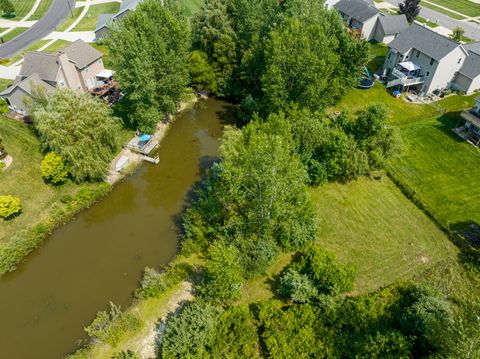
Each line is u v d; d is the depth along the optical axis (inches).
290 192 1389.0
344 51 2135.8
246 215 1423.5
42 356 1189.1
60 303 1344.7
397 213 1627.7
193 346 1098.7
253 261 1327.5
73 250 1541.6
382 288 1330.0
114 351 1175.0
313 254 1331.2
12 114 2113.7
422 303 1179.3
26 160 1795.0
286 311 1214.3
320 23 2119.8
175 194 1808.6
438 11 3732.8
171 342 1104.2
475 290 1315.2
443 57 2234.3
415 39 2428.6
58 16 3745.1
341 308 1214.9
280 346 1117.1
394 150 1750.7
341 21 2299.5
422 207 1638.8
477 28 3358.8
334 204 1669.5
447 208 1642.5
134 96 1916.8
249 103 2234.3
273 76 1899.6
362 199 1697.8
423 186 1755.7
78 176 1701.5
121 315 1246.3
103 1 4138.8
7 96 2079.2
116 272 1448.1
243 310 1206.3
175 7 2495.1
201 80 2452.0
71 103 1690.5
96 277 1430.9
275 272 1397.6
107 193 1800.0
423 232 1541.6
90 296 1363.2
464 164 1866.4
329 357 1085.8
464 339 874.1
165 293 1342.3
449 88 2426.2
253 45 2226.9
